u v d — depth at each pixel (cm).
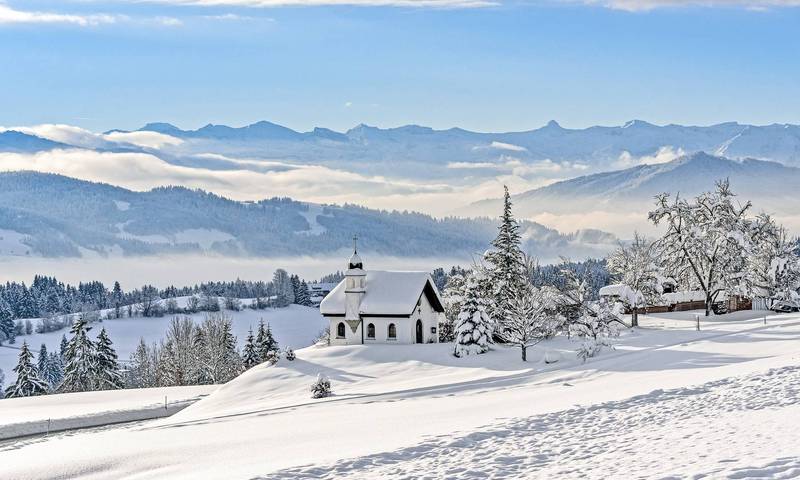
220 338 13525
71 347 11706
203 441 3659
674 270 11056
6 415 7525
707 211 10956
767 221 10962
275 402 6431
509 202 8906
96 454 3472
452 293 9700
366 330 8731
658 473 2084
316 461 2720
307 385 7119
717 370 4891
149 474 2922
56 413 7562
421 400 5341
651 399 3534
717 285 10531
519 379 6144
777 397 3161
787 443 2247
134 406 7894
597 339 7006
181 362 12388
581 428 3008
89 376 11519
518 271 8738
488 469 2439
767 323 8662
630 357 6588
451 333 9662
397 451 2777
